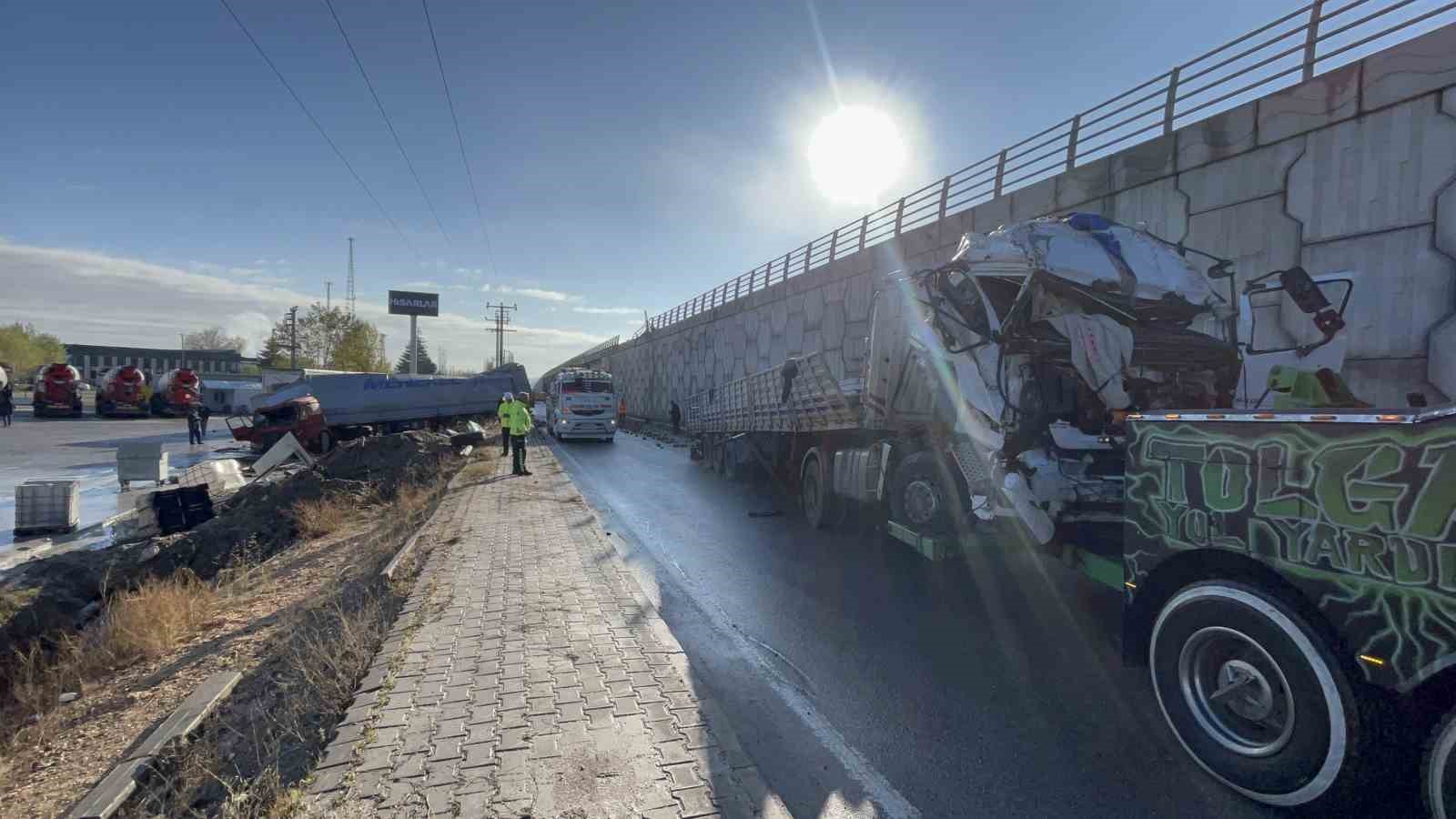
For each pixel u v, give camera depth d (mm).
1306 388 4633
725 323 37688
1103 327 5766
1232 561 3408
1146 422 3844
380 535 10516
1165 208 12742
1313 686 2938
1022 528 5621
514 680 4430
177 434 39031
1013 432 5652
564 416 27797
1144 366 5926
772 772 3605
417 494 14820
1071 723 4102
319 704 4383
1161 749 3807
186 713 4531
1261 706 3215
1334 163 10023
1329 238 10094
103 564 10547
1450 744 2564
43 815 3781
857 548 8852
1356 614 2777
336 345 82375
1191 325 6363
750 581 7254
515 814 3029
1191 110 12500
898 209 22938
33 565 9648
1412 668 2594
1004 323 6043
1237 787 3264
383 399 27578
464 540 8938
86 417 51250
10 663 6949
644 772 3357
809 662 5078
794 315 29344
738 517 11141
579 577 7055
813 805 3297
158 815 3463
